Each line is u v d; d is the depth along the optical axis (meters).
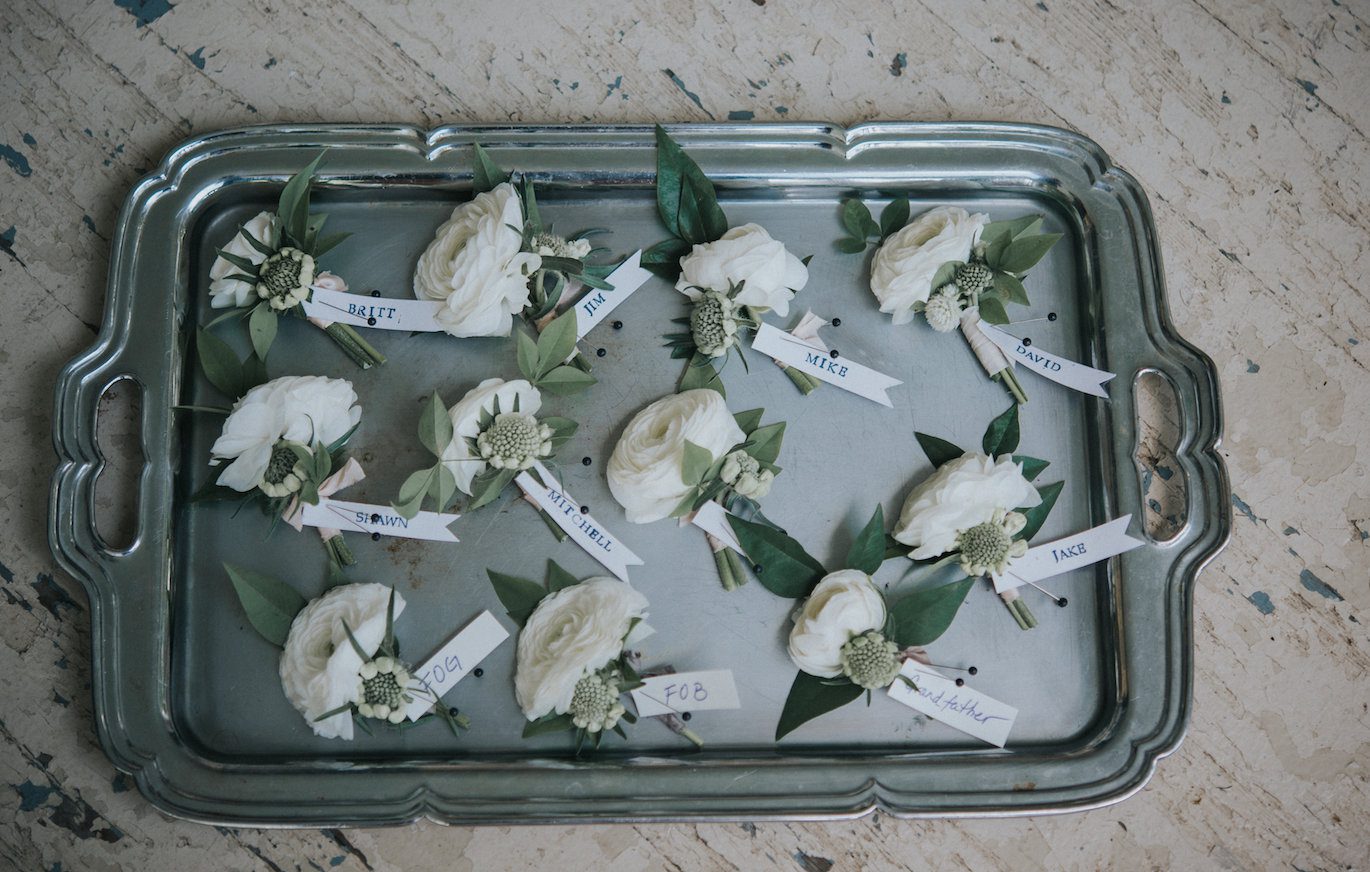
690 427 0.62
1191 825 0.65
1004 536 0.63
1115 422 0.65
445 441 0.62
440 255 0.64
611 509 0.64
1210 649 0.66
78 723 0.64
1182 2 0.68
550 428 0.63
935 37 0.68
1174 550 0.64
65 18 0.67
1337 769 0.65
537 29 0.68
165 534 0.63
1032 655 0.64
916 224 0.65
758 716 0.63
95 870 0.63
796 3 0.68
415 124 0.65
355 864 0.64
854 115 0.68
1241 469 0.67
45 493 0.65
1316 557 0.66
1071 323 0.66
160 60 0.67
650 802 0.62
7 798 0.64
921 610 0.63
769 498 0.65
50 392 0.65
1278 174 0.68
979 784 0.62
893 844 0.65
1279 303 0.68
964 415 0.65
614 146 0.65
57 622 0.64
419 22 0.68
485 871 0.64
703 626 0.64
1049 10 0.68
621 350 0.65
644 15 0.68
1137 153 0.68
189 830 0.64
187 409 0.63
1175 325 0.68
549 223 0.66
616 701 0.62
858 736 0.64
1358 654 0.66
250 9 0.67
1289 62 0.68
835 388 0.65
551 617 0.63
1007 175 0.66
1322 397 0.67
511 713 0.63
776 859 0.64
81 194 0.66
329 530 0.64
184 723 0.63
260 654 0.63
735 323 0.64
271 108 0.67
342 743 0.63
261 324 0.64
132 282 0.64
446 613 0.64
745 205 0.66
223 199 0.65
